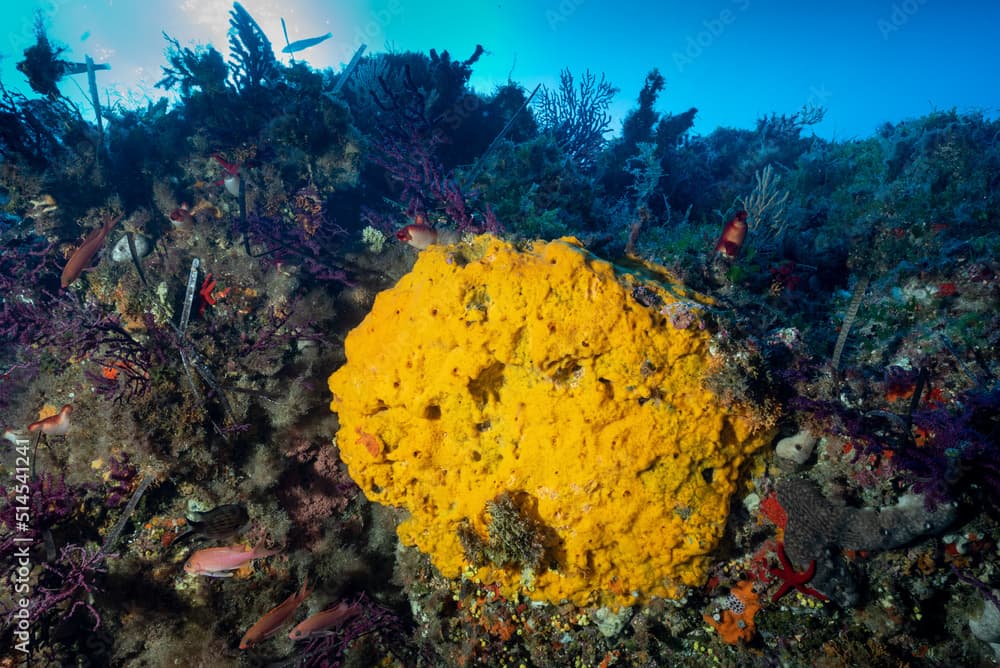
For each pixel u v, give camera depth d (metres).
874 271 0.75
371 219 0.97
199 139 1.04
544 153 1.04
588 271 0.47
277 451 0.75
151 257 0.91
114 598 0.68
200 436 0.71
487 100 1.65
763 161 1.68
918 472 0.43
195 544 0.71
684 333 0.46
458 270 0.49
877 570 0.47
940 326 0.59
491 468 0.54
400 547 0.71
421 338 0.50
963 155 1.04
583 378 0.48
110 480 0.70
